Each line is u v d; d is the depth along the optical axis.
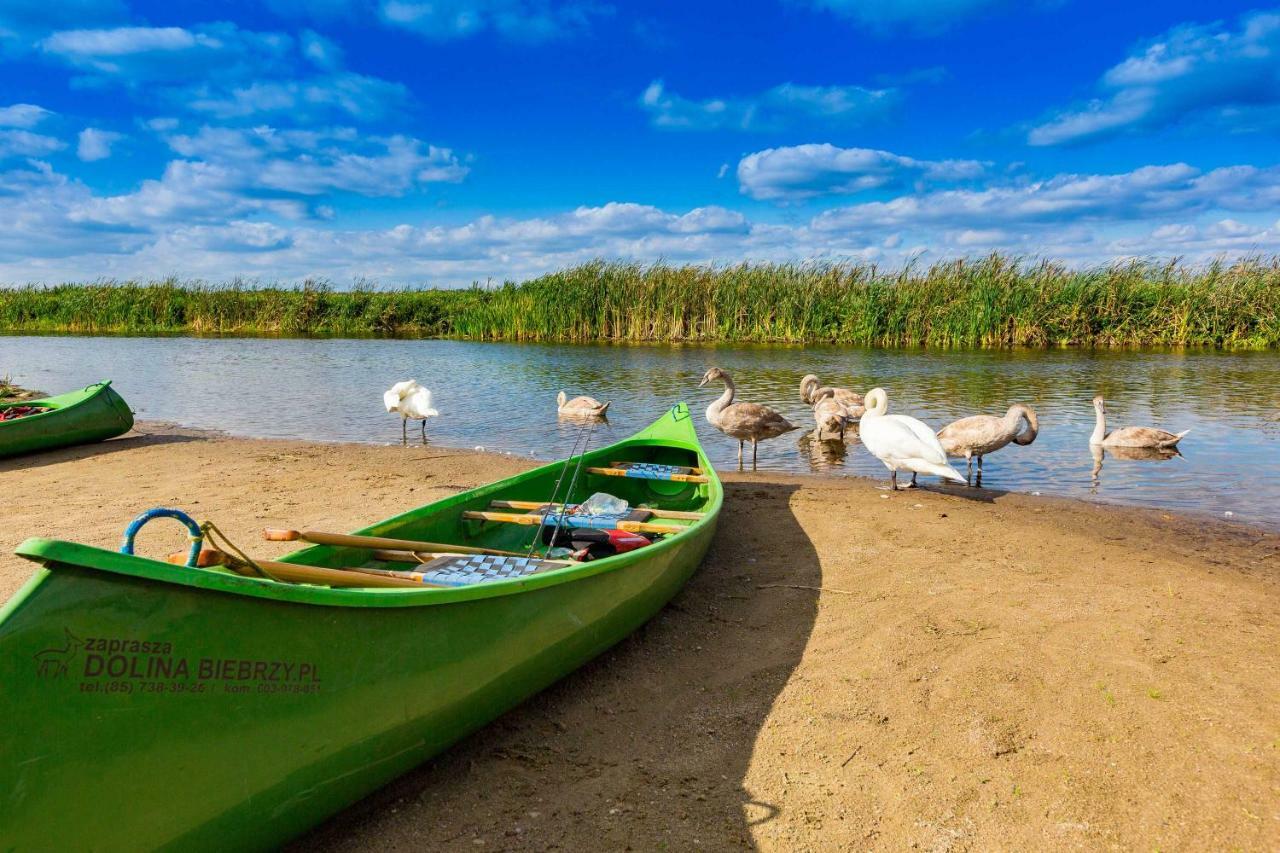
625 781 4.35
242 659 3.25
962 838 3.93
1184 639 5.95
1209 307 30.09
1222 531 8.98
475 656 4.20
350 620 3.59
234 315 44.19
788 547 8.23
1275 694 5.15
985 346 30.22
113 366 26.78
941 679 5.41
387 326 42.47
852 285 33.03
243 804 3.33
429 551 5.51
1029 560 7.78
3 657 2.72
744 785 4.33
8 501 10.08
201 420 17.20
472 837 3.89
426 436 15.31
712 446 14.68
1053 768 4.45
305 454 13.28
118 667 2.95
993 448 11.18
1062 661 5.63
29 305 45.84
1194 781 4.30
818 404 15.13
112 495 10.40
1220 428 15.08
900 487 11.03
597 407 16.59
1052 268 30.98
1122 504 10.20
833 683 5.39
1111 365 24.25
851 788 4.30
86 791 2.91
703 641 6.07
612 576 5.20
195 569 3.11
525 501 7.63
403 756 3.99
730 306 32.78
